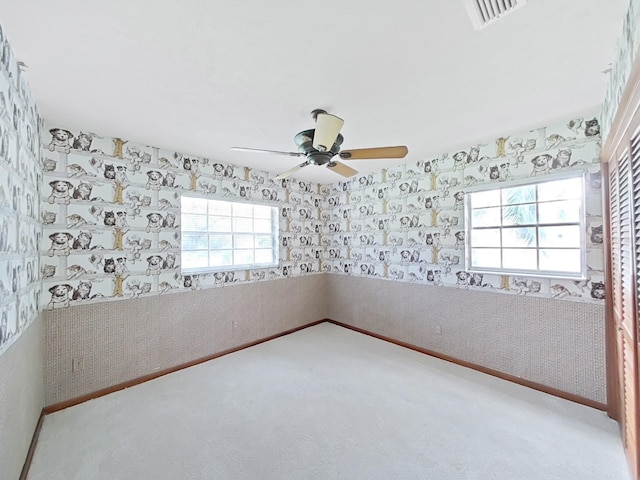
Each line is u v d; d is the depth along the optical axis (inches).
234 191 146.5
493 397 100.7
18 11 49.2
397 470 69.3
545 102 84.4
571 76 71.0
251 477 67.4
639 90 49.5
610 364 89.4
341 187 182.1
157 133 104.8
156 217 119.9
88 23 52.4
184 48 59.7
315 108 86.5
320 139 78.5
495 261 118.6
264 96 79.3
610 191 87.4
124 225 111.3
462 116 93.7
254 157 133.9
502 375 114.4
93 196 104.1
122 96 78.8
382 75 69.9
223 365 128.2
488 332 118.8
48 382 94.0
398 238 151.9
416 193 143.5
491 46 59.8
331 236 188.9
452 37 56.9
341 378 115.2
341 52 61.3
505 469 69.4
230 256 148.0
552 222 104.1
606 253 89.7
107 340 106.8
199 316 133.3
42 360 91.5
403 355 137.9
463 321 126.6
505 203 116.1
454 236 129.3
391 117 93.5
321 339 160.4
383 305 159.2
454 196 129.1
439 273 135.0
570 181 100.4
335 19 52.1
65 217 98.2
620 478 66.6
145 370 115.9
